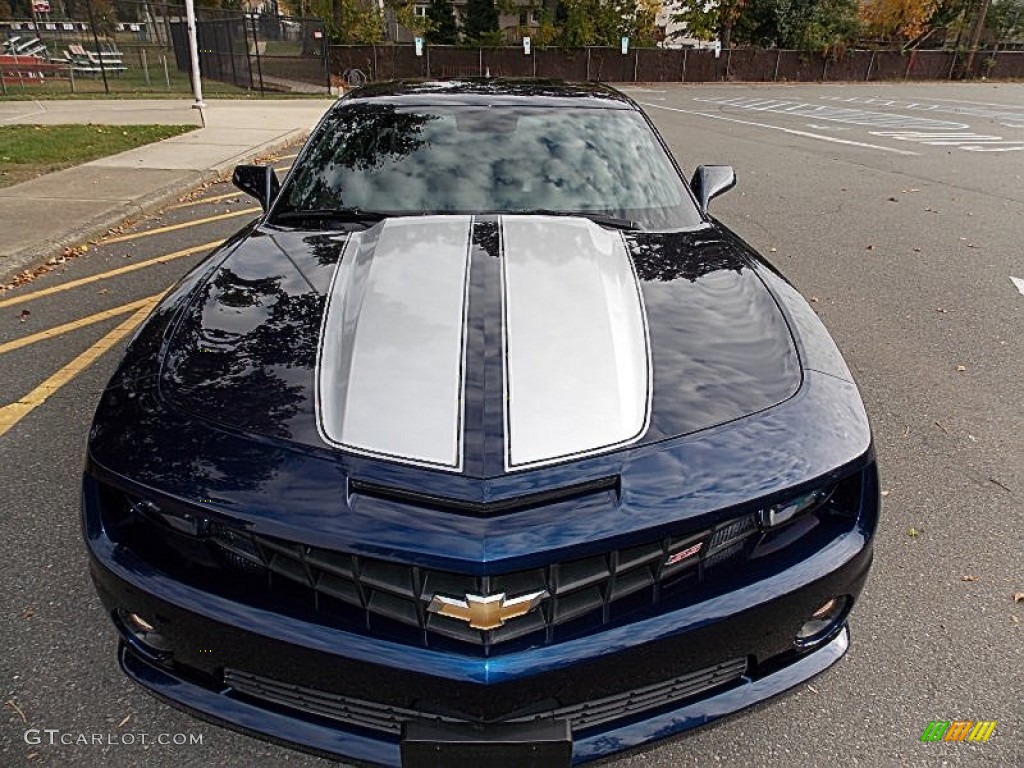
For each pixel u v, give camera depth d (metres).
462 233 2.25
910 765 1.78
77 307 4.55
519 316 1.79
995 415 3.46
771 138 13.43
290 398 1.62
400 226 2.33
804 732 1.86
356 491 1.43
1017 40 40.00
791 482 1.53
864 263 5.81
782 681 1.66
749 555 1.56
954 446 3.19
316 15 29.41
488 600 1.36
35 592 2.24
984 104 22.56
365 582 1.41
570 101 3.02
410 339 1.71
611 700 1.53
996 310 4.82
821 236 6.61
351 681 1.44
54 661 2.01
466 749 1.43
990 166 10.66
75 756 1.76
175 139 10.39
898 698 1.96
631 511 1.42
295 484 1.45
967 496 2.83
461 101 2.97
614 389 1.62
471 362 1.65
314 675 1.46
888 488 2.88
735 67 31.73
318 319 1.88
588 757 1.51
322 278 2.09
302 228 2.50
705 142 12.68
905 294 5.11
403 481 1.42
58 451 3.00
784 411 1.67
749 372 1.77
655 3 33.38
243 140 10.43
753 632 1.54
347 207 2.57
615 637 1.43
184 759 1.77
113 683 1.96
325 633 1.43
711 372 1.74
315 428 1.54
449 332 1.73
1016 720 1.90
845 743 1.83
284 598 1.47
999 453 3.14
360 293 1.93
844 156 11.40
